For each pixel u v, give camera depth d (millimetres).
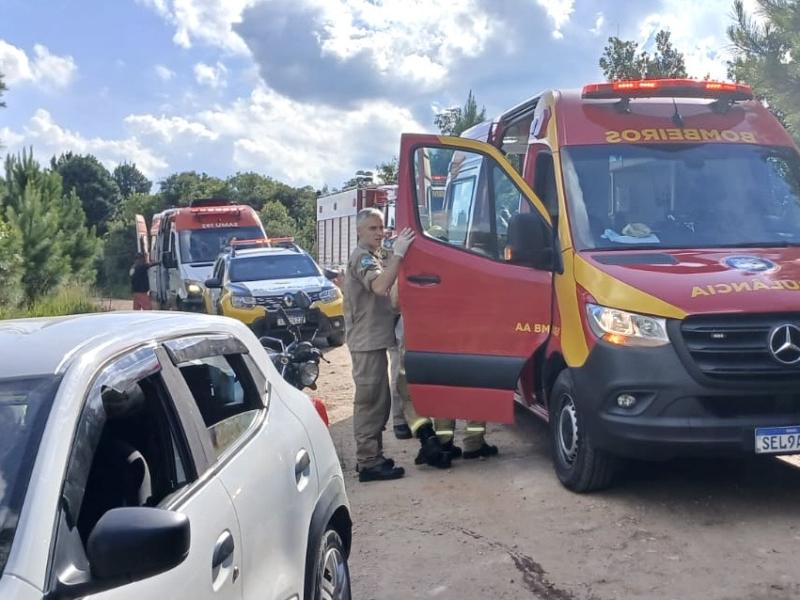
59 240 23547
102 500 2971
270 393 4129
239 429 3637
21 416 2711
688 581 5012
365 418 7227
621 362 5832
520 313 6773
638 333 5801
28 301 21625
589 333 6070
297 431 4074
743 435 5664
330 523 4285
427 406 7137
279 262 16719
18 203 23219
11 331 3381
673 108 7457
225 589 2943
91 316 3801
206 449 3271
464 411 7027
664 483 6656
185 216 21172
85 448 2750
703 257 6332
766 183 7016
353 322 7172
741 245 6637
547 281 6660
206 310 17656
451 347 7012
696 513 6027
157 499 3041
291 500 3678
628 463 7121
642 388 5766
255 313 14836
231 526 3090
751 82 10977
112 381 3010
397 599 5051
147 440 3217
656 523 5879
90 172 78875
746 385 5625
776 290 5773
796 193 7023
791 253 6477
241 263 16547
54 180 29375
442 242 7109
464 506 6457
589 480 6371
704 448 5684
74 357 2961
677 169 7000
